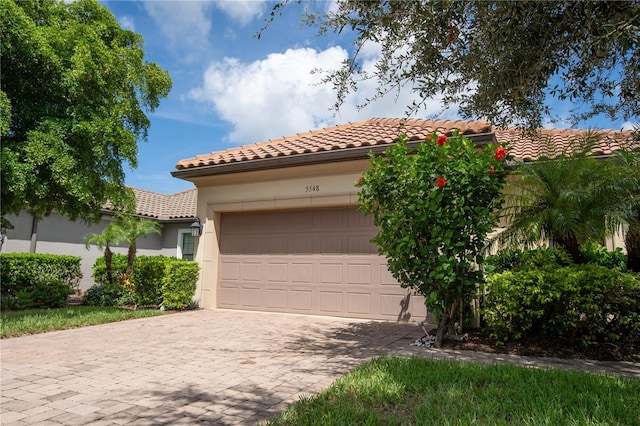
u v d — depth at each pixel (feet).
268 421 11.80
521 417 11.48
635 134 16.34
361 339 24.17
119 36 35.68
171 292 36.55
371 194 22.74
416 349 21.31
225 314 34.65
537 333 22.65
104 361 19.31
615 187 20.20
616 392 13.47
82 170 31.27
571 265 21.98
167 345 22.85
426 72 13.23
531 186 22.85
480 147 28.17
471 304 25.43
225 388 15.15
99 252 59.21
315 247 34.47
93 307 39.04
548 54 11.60
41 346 22.80
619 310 20.47
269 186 36.24
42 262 46.98
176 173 39.09
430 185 21.16
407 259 21.81
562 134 35.68
